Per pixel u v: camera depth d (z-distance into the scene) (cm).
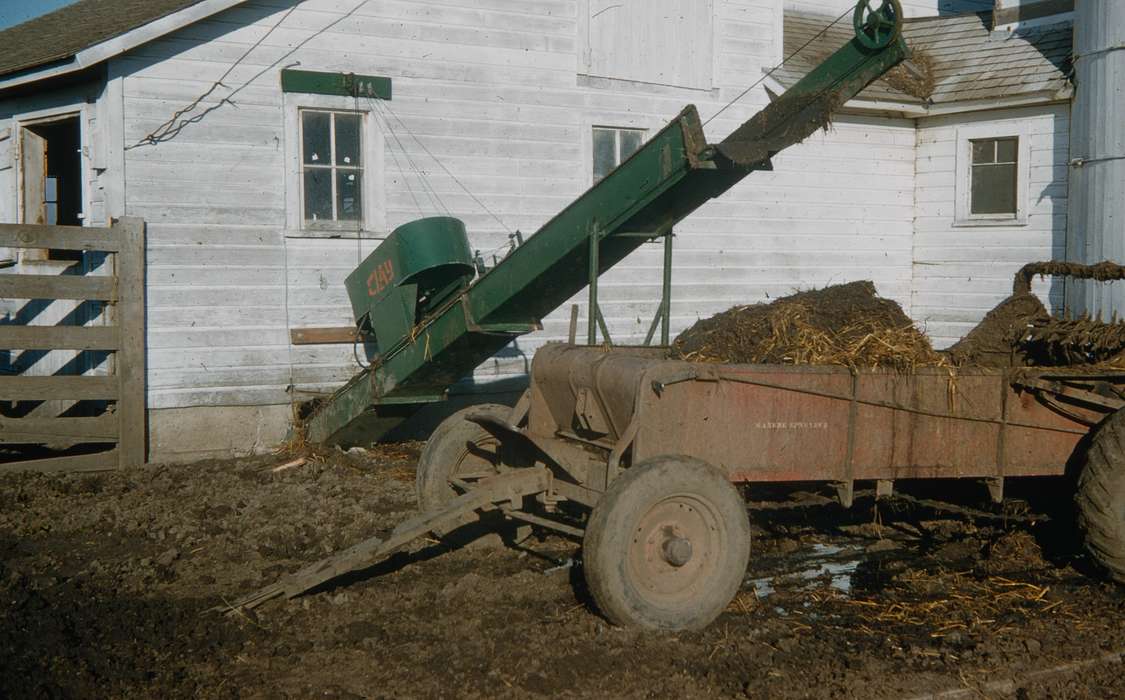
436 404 1069
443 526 594
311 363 999
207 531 687
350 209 1028
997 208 1391
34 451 969
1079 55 1282
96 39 894
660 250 1223
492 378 1104
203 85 947
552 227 705
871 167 1405
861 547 682
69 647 476
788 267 1334
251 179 970
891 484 605
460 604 546
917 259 1455
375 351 1027
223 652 475
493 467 669
